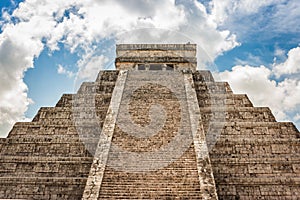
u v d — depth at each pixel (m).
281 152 18.39
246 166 17.28
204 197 12.98
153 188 13.80
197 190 13.59
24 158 18.11
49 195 16.22
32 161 18.02
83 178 16.44
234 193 15.93
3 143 19.48
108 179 14.38
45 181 16.53
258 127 20.53
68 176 17.36
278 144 18.66
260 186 16.14
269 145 18.66
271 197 15.85
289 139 18.78
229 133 20.41
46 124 21.69
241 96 24.47
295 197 15.81
